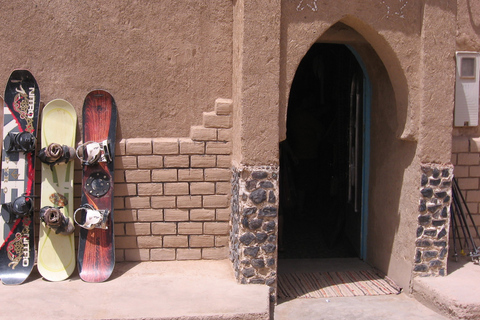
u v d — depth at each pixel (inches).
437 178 180.1
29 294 164.6
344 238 256.1
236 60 183.2
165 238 195.0
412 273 183.2
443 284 175.8
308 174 318.3
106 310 152.4
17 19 186.4
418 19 177.2
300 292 188.7
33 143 181.2
